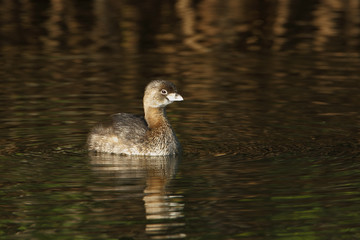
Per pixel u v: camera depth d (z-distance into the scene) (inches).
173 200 471.2
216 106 738.8
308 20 1152.8
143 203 466.6
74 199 474.0
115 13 1210.0
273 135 636.1
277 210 452.8
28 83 824.3
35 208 458.3
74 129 656.4
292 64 909.8
